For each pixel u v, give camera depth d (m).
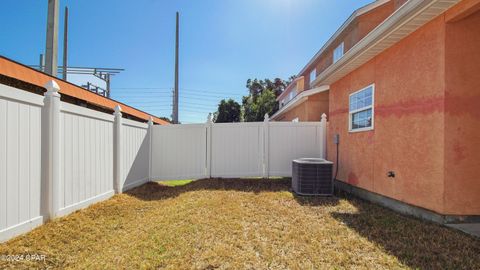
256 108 32.03
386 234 3.88
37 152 3.95
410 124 4.88
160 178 8.58
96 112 5.58
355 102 6.98
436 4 3.88
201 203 5.65
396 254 3.22
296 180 6.93
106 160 6.04
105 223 4.48
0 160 3.30
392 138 5.39
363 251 3.32
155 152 8.62
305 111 13.44
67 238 3.71
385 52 5.66
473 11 3.81
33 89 6.10
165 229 4.09
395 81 5.32
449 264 2.93
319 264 2.99
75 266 2.99
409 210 4.91
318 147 8.96
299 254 3.23
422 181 4.58
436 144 4.29
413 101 4.81
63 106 4.52
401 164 5.11
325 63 15.38
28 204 3.76
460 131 4.15
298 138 8.96
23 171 3.68
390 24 4.63
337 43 13.47
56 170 4.30
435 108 4.31
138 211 5.34
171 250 3.33
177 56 16.67
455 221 4.16
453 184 4.14
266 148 8.92
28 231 3.72
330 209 5.38
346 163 7.42
